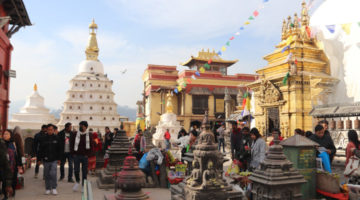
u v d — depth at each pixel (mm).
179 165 9484
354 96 15875
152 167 9750
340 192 6867
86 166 9586
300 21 19562
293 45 18547
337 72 17141
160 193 8711
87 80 48719
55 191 8570
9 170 6230
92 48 52719
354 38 16141
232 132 10539
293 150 7152
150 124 46500
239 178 7961
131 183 5234
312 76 16672
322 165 7422
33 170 13617
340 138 12727
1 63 15953
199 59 51500
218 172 5961
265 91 19375
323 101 16750
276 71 18922
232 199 6402
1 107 16297
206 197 5559
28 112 44000
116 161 9977
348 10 14602
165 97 47438
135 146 12891
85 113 46562
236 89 47531
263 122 19641
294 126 16891
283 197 5914
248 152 8898
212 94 46469
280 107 17984
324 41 17766
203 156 5789
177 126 33375
